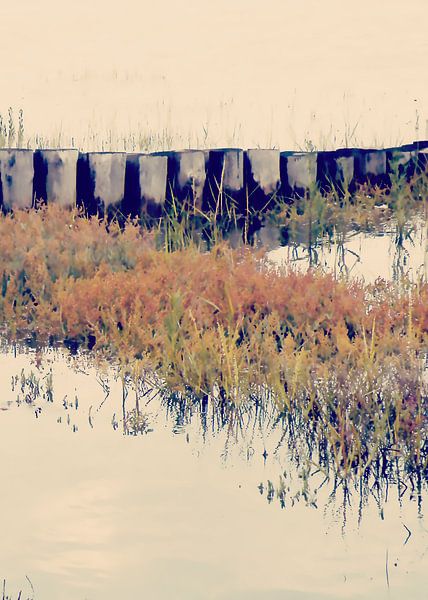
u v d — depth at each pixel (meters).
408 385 9.23
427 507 7.39
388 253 14.71
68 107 25.77
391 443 8.48
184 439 8.54
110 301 11.63
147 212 16.36
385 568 6.48
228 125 23.12
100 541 6.69
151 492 7.43
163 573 6.34
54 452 8.14
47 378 10.06
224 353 9.88
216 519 7.07
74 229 14.79
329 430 8.46
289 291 11.77
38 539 6.69
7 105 25.86
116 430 8.67
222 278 11.94
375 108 24.48
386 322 11.12
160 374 9.91
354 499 7.52
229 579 6.30
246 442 8.52
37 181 16.45
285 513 7.21
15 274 12.71
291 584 6.27
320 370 9.73
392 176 16.39
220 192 16.25
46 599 6.03
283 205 16.38
